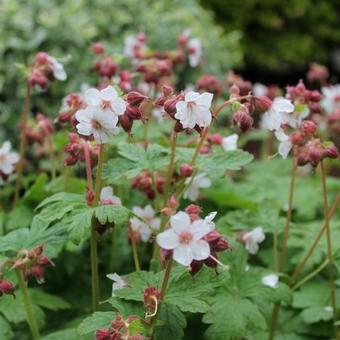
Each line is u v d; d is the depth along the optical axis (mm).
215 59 7590
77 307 3846
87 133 2830
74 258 4008
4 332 3336
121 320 2588
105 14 6992
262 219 3844
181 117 2803
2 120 6359
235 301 3236
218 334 3082
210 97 2811
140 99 2881
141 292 2859
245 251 3475
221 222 3832
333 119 5180
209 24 8141
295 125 3492
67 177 3951
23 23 6598
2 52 6488
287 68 13742
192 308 2764
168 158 3432
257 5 12086
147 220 3521
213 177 3336
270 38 12375
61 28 6578
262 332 3414
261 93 6023
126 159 3467
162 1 7691
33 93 6375
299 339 3775
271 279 3365
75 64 6438
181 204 4281
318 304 3883
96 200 2986
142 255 4027
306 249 4082
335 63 13594
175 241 2518
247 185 4887
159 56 4734
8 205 5047
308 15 12414
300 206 5090
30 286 3916
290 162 6086
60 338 3186
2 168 4176
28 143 4324
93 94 2793
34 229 3111
